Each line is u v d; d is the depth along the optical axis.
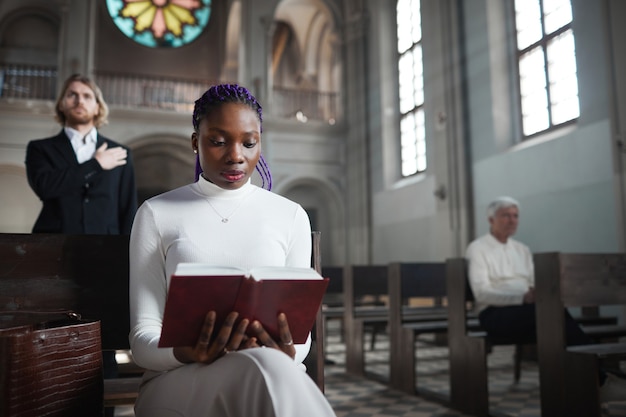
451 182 10.85
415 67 13.20
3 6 14.95
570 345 3.55
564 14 8.80
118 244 2.23
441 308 7.39
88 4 13.81
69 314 1.82
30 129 12.61
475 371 4.21
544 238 8.48
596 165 7.46
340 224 15.21
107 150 3.05
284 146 14.76
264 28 14.99
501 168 9.62
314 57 19.17
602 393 3.20
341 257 15.07
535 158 8.75
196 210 1.71
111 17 16.52
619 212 6.97
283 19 18.62
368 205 14.42
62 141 3.06
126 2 16.70
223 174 1.70
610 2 7.18
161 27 16.95
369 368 6.43
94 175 2.95
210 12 17.41
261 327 1.42
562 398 3.41
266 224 1.75
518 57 9.80
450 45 11.11
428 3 11.98
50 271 2.12
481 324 4.40
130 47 16.58
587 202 7.60
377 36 14.40
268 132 14.62
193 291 1.29
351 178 15.00
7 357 1.27
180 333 1.36
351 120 15.12
